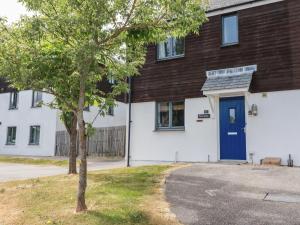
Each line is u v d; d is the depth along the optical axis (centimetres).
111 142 2595
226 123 1417
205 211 705
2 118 3209
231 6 1432
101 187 909
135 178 1030
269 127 1302
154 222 643
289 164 1243
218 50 1452
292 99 1269
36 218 691
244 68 1373
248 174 1040
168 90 1567
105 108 766
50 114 2844
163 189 886
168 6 677
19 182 1098
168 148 1538
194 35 1524
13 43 685
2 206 809
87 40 668
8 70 671
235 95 1404
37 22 652
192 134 1481
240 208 716
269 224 621
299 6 1291
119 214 676
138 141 1625
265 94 1318
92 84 761
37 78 693
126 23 706
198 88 1484
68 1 654
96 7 647
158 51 1628
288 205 721
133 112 1656
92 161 2239
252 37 1380
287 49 1297
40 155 2855
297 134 1249
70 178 1112
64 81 725
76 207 709
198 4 680
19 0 660
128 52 825
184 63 1538
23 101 3061
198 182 955
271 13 1349
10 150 3098
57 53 709
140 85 1653
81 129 710
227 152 1405
